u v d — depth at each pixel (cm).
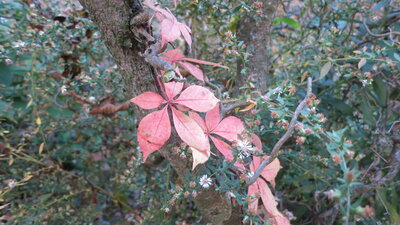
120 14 33
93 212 71
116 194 76
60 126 72
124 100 68
